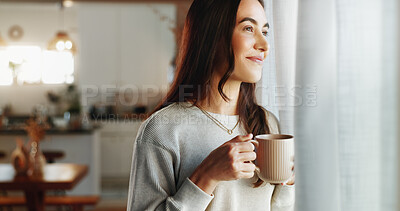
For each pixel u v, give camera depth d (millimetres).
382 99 496
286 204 938
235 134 924
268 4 913
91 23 6332
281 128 860
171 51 6305
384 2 488
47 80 7520
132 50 6336
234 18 824
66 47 4918
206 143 891
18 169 2953
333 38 547
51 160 4406
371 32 503
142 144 876
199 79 911
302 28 548
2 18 7520
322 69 547
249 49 835
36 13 7559
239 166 760
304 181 549
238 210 898
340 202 529
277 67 833
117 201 4809
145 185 862
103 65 6340
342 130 512
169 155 865
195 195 794
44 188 2830
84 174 3215
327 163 548
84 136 4660
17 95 7508
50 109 7285
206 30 861
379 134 502
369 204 511
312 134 549
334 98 550
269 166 788
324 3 544
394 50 484
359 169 508
